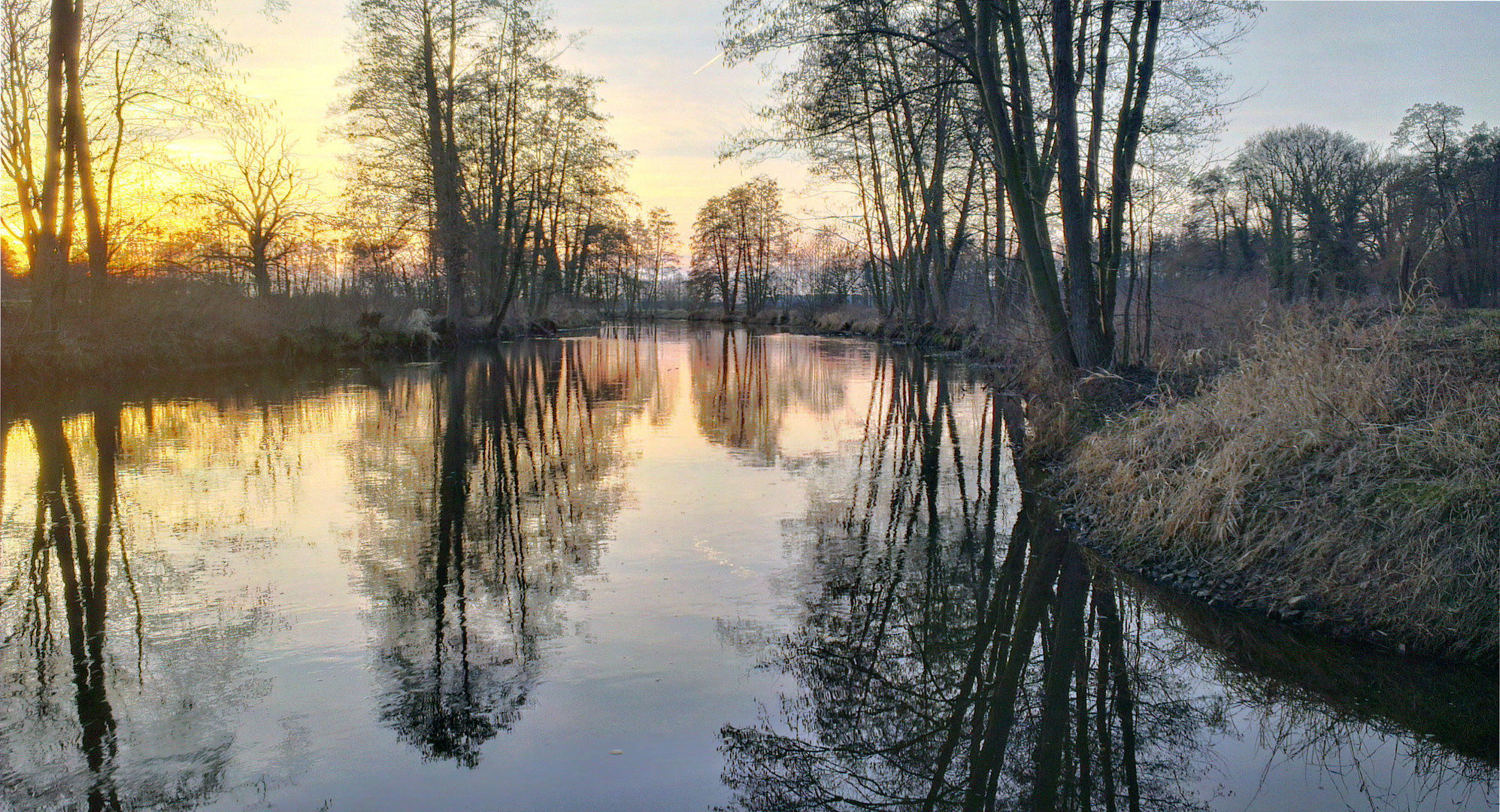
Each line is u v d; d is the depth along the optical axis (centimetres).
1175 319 1263
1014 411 1437
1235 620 529
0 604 552
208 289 2131
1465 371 646
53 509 784
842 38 1105
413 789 357
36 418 1293
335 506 800
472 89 2716
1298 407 650
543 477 935
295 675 456
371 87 2547
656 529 731
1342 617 500
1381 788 369
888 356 2702
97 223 1719
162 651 484
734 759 386
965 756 400
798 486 894
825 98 1170
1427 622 471
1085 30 1206
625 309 9181
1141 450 739
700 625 528
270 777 363
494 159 3019
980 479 930
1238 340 1038
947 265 2975
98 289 1736
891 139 2759
